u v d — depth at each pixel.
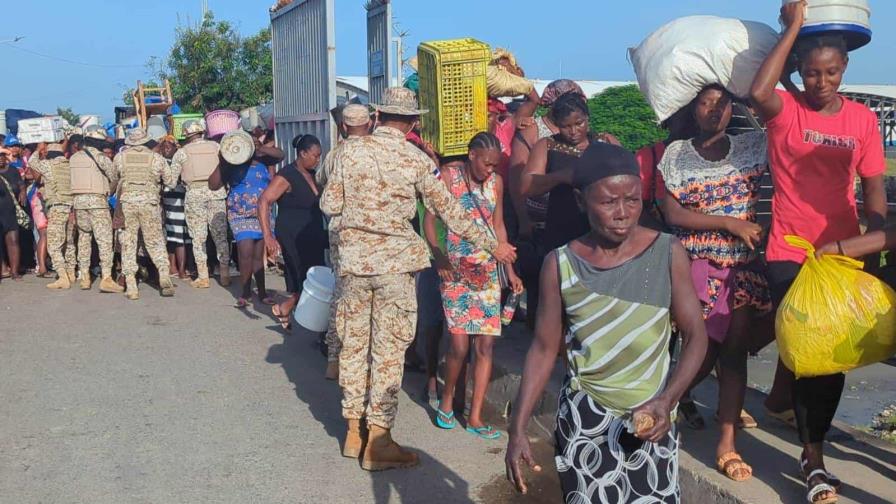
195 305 10.06
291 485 4.95
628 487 3.03
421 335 7.20
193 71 28.25
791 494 4.05
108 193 11.12
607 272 2.98
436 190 5.11
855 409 6.21
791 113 4.03
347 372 5.28
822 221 4.04
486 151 5.39
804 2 3.82
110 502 4.72
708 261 4.28
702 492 4.25
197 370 7.25
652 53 4.40
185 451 5.46
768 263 4.18
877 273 4.04
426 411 6.21
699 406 5.38
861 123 3.99
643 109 27.27
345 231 5.09
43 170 11.31
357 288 5.12
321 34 9.72
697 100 4.29
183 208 11.77
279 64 11.62
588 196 2.96
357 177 5.03
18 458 5.33
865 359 3.57
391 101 5.16
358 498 4.80
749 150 4.26
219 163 10.24
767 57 3.91
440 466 5.22
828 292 3.55
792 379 4.04
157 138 14.99
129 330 8.77
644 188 4.61
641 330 2.97
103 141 11.42
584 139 5.40
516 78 6.71
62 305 10.20
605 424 3.03
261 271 10.02
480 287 5.53
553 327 3.11
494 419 6.08
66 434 5.75
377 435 5.13
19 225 12.63
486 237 5.17
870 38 3.98
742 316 4.23
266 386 6.81
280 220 7.97
